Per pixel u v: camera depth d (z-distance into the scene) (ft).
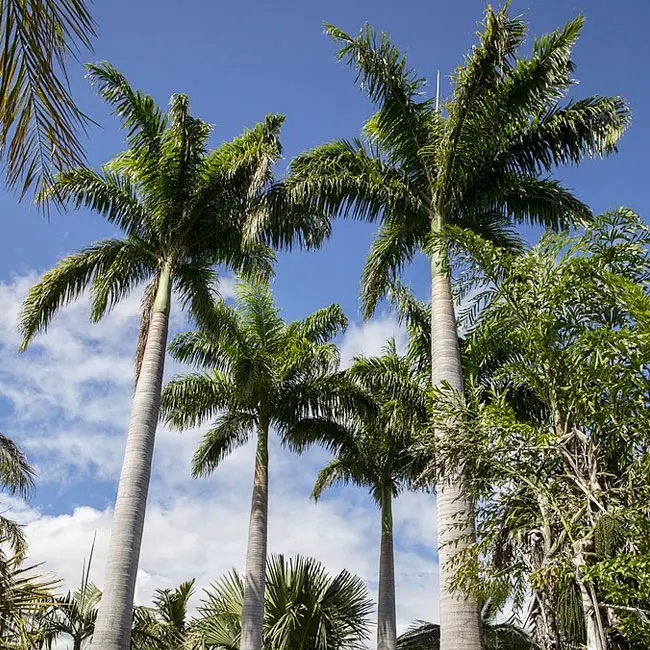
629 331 21.54
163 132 47.65
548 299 24.40
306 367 60.44
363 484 66.80
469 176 40.98
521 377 25.36
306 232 46.50
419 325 54.24
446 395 25.43
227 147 48.62
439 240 29.32
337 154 42.09
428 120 41.86
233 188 47.80
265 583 53.88
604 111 39.83
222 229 48.34
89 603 51.29
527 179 41.70
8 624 14.97
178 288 48.78
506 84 40.40
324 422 61.62
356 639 54.19
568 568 20.30
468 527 30.19
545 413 37.78
